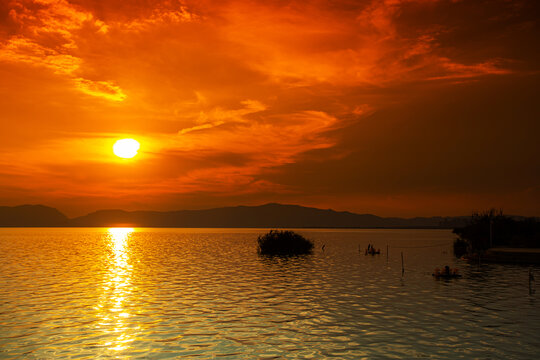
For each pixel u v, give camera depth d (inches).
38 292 1332.4
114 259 2571.4
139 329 882.1
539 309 1068.5
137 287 1443.2
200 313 1032.2
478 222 3511.3
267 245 3134.8
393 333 845.8
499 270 1990.7
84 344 778.8
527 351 730.8
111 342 791.1
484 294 1296.8
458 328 880.9
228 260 2549.2
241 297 1253.1
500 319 959.6
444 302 1166.3
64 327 896.3
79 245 4237.2
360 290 1384.1
